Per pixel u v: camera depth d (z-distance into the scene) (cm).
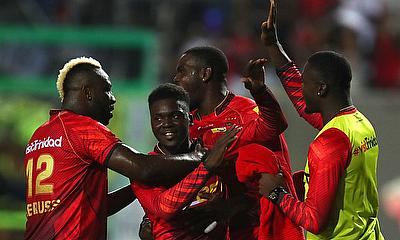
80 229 1709
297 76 1914
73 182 1714
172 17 4134
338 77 1664
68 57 3566
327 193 1591
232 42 4016
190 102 1909
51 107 3512
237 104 1892
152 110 1709
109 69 3569
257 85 1695
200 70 1894
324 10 4112
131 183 1770
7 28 3562
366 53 4094
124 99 3475
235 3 4178
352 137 1634
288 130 3372
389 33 4169
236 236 1830
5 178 3438
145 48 3572
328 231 1652
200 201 1769
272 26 1895
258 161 1705
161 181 1703
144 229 1794
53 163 1720
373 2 4191
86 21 4044
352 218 1647
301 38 4016
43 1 4081
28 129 3469
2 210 3409
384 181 3347
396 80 4047
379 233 1733
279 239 1706
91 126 1717
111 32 3575
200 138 1859
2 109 3488
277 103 1741
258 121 1773
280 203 1650
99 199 1742
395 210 3297
